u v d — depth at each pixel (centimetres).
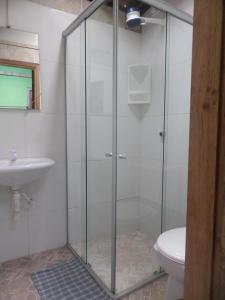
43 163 169
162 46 189
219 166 56
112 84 164
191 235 65
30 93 185
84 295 149
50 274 170
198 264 63
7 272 171
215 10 56
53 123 198
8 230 186
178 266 116
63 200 209
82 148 196
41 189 197
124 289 152
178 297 129
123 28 164
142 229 187
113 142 165
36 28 185
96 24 170
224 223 57
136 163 182
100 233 176
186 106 184
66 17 196
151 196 193
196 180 63
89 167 189
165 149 201
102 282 158
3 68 175
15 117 181
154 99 189
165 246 128
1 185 175
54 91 196
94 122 181
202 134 60
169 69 195
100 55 171
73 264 183
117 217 167
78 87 193
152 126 191
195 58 61
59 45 195
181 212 195
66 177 208
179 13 177
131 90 175
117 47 161
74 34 190
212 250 59
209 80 58
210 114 58
